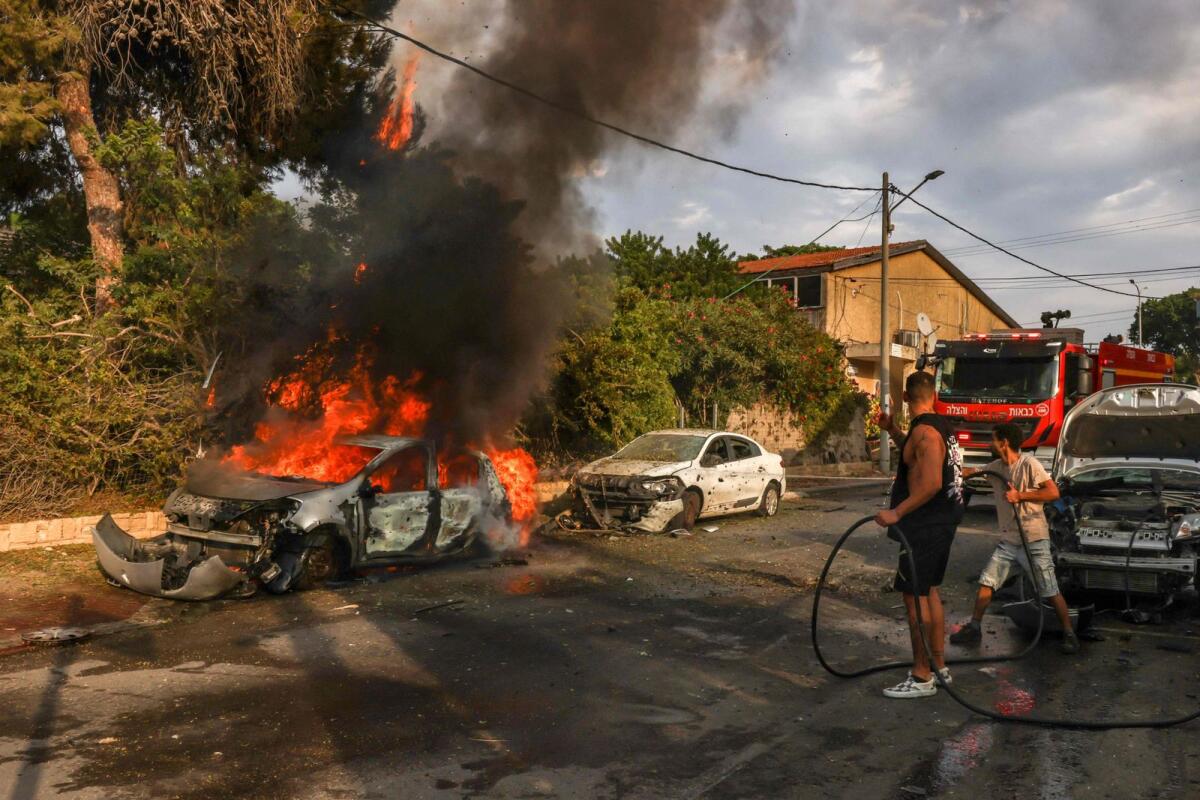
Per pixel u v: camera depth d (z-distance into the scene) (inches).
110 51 529.7
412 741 188.1
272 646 261.0
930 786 168.1
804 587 357.4
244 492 335.6
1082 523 316.5
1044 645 275.4
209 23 489.4
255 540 320.8
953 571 402.6
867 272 1310.3
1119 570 300.2
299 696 216.7
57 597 313.4
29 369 401.1
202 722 197.6
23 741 184.7
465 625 288.8
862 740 192.4
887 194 986.1
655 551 439.5
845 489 808.9
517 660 250.5
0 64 429.4
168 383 441.4
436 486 382.6
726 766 177.2
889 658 258.7
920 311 1433.3
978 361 650.2
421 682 229.5
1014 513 267.0
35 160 561.3
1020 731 198.4
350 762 176.1
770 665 249.4
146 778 166.9
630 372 657.0
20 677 229.0
